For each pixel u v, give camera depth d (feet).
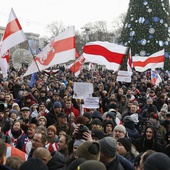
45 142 19.08
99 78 75.66
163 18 100.22
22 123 27.45
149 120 26.21
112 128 23.80
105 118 27.84
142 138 22.91
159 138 23.91
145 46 98.68
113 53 37.99
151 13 99.45
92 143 12.80
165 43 99.66
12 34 33.78
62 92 50.57
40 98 44.16
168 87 59.36
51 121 29.07
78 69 50.98
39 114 30.25
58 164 15.62
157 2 99.86
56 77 82.02
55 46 31.65
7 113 28.35
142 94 44.55
